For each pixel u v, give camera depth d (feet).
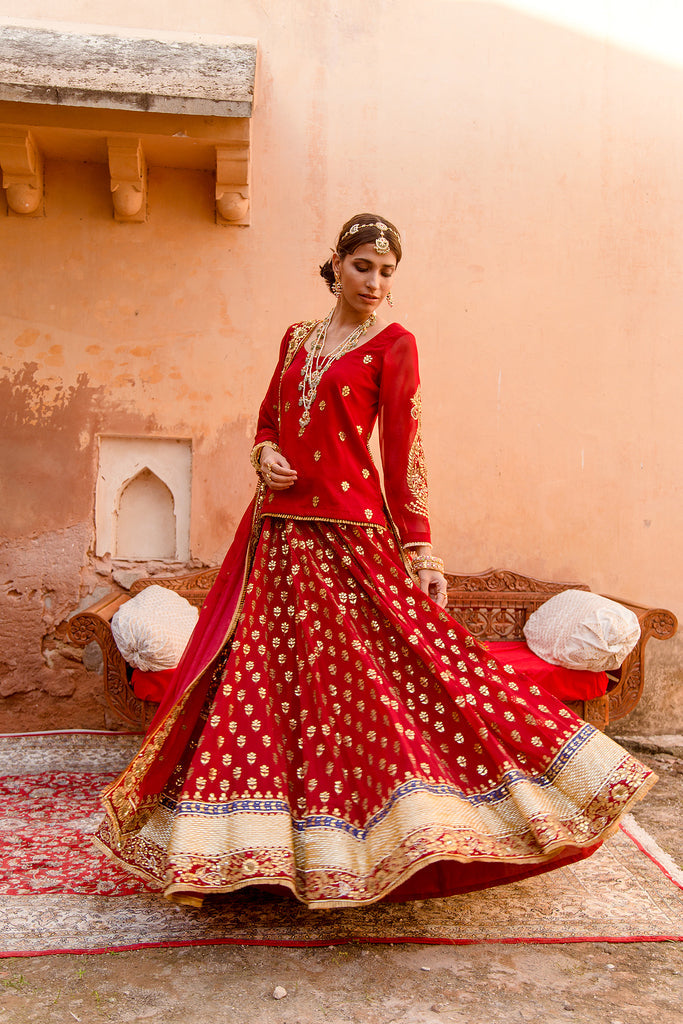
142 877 7.08
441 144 14.39
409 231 14.26
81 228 13.60
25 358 13.43
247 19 14.10
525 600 13.88
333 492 7.74
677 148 14.96
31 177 13.09
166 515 14.01
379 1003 6.08
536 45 14.66
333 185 14.12
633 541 14.53
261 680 7.24
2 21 13.26
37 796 10.84
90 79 12.05
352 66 14.25
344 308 8.27
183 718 7.36
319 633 7.38
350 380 7.88
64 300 13.53
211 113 12.23
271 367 13.83
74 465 13.47
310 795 6.73
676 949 7.11
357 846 6.53
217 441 13.73
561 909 7.77
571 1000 6.21
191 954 6.77
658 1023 5.93
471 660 7.43
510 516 14.30
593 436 14.55
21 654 13.29
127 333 13.64
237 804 6.60
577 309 14.60
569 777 7.01
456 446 14.24
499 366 14.38
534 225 14.56
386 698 6.99
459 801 6.73
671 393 14.76
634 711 14.40
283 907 7.65
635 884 8.39
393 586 7.59
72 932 7.09
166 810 7.35
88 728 13.39
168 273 13.74
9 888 8.01
